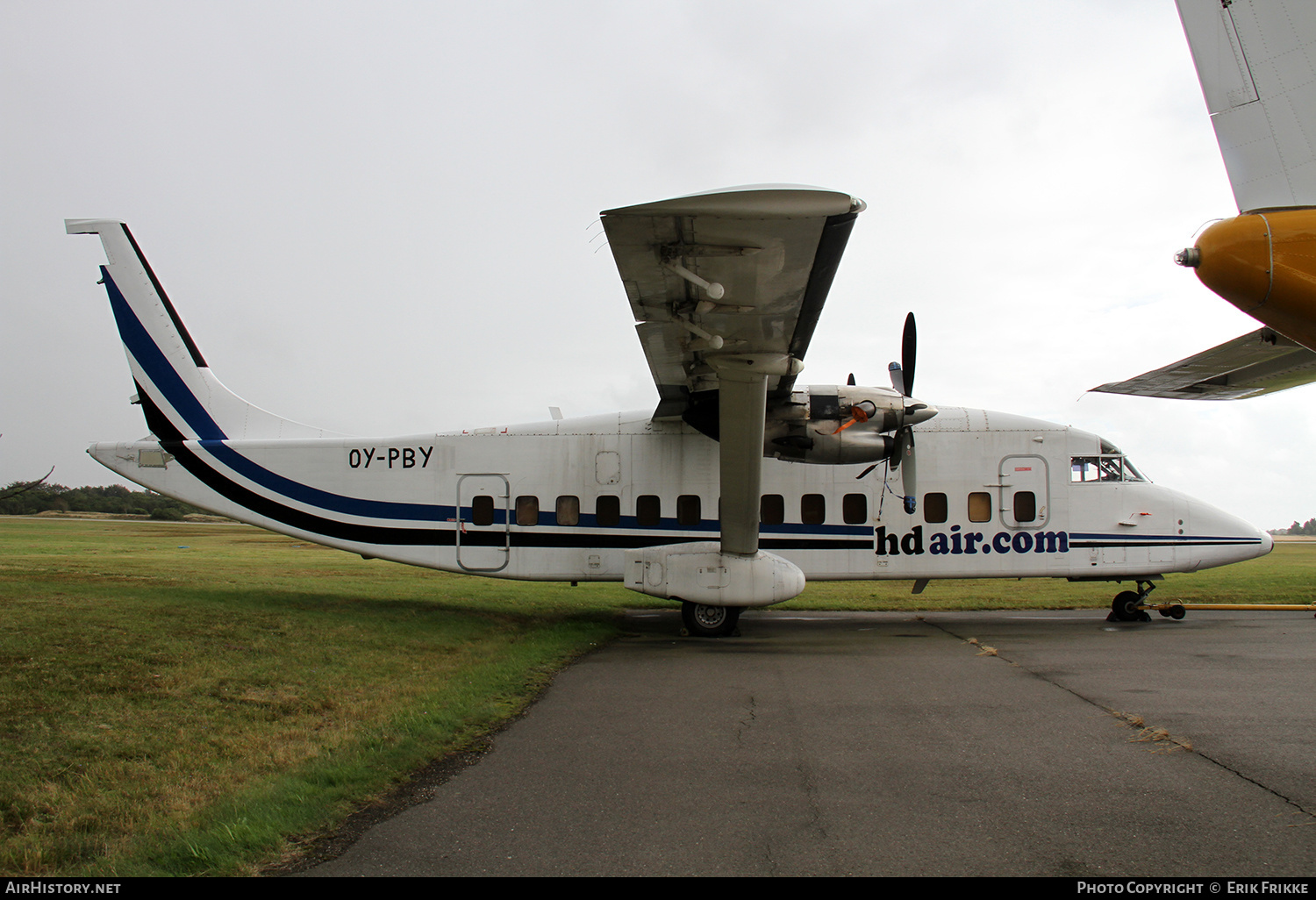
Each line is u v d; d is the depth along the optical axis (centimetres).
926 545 1191
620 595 1617
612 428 1236
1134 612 1238
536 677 784
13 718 556
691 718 630
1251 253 465
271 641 867
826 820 413
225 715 598
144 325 1315
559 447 1236
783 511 1202
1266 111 477
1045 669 822
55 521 5319
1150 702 669
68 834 388
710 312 780
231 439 1305
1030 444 1203
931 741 557
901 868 355
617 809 431
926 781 475
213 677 696
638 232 635
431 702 656
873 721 615
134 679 672
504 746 553
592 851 376
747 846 381
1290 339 505
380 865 359
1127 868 354
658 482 1213
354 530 1259
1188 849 374
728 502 1008
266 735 555
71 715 571
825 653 948
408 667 798
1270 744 543
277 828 395
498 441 1245
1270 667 823
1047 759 515
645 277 711
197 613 999
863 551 1194
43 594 1102
